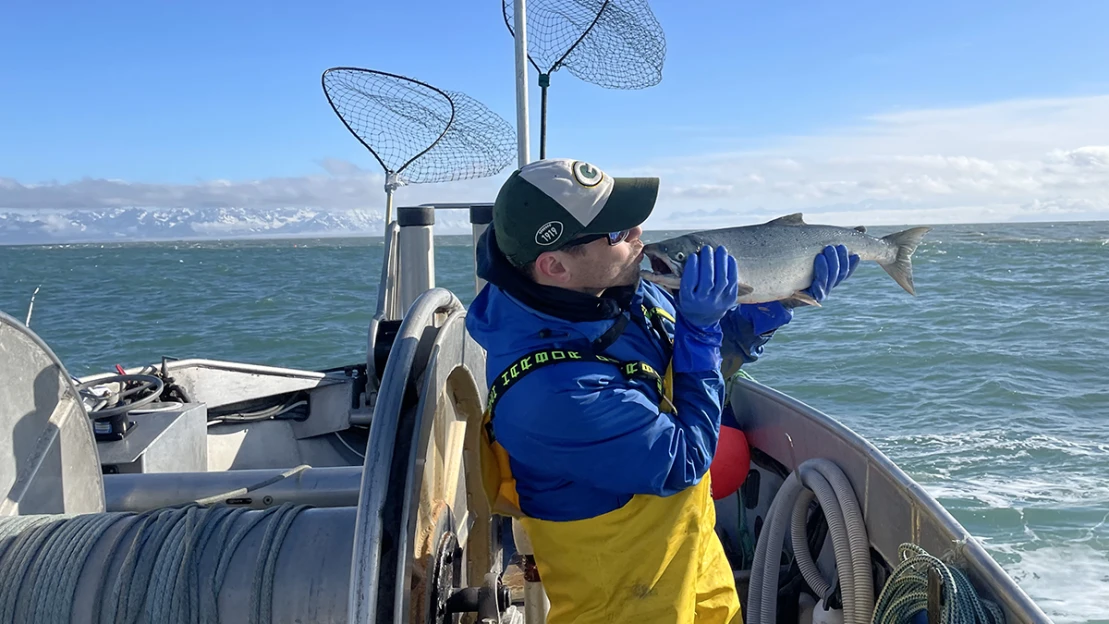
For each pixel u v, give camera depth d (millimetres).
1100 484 9633
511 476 2523
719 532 4566
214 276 51125
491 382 2277
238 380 6293
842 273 2830
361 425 6379
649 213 2119
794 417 3900
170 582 2109
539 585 2809
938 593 2488
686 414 2217
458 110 5047
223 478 3250
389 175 5137
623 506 2244
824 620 3301
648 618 2230
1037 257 50625
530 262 2121
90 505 2941
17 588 2148
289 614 2111
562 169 2076
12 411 2541
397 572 1985
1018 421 12695
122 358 19672
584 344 2146
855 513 3230
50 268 66750
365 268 59438
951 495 9461
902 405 13984
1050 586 7367
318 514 2266
